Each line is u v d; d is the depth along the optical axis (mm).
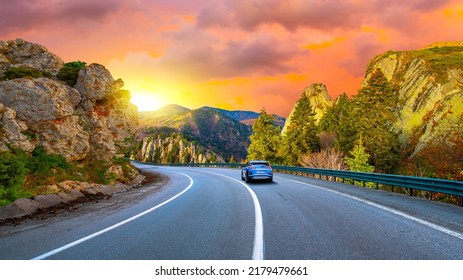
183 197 13219
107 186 17438
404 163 39938
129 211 9875
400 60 76562
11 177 12086
